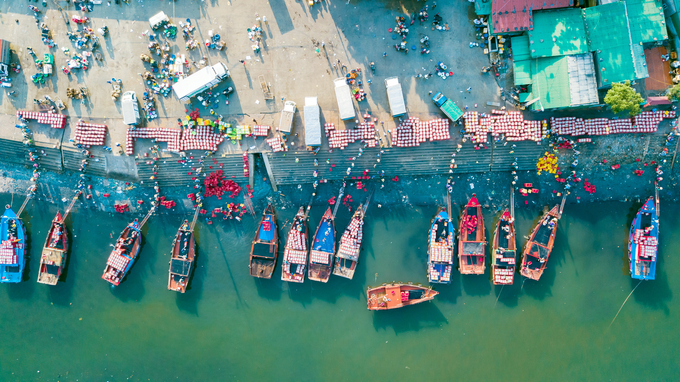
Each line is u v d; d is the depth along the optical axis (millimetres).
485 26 37375
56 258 39500
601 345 40375
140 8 38094
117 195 40000
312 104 36938
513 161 38719
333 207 40000
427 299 39219
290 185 39938
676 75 36531
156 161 38969
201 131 38219
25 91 38500
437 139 37938
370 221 40156
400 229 40188
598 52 35219
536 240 39156
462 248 39188
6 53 37594
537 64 36188
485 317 40531
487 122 37688
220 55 38406
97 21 38219
